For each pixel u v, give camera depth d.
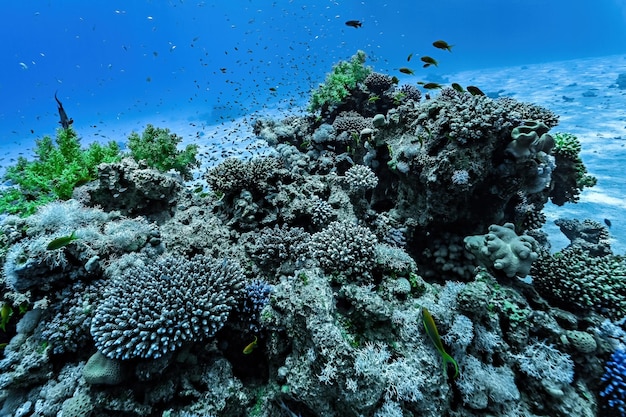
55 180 6.20
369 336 3.62
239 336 4.06
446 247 6.08
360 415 3.03
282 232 5.00
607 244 7.82
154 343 3.19
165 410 3.30
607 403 3.48
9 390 3.43
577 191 8.22
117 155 7.66
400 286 4.11
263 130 12.91
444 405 3.26
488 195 5.82
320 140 10.16
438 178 5.49
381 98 11.34
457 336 3.52
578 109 22.50
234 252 5.23
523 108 6.44
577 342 3.56
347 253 4.12
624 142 15.71
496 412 3.39
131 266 4.29
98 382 3.16
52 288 3.93
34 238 4.27
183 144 20.52
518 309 3.89
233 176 5.75
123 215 5.89
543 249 5.09
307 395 3.23
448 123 5.55
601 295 4.17
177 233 5.46
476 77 50.84
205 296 3.64
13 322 4.36
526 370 3.55
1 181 7.76
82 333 3.69
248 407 3.80
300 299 3.48
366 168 6.76
